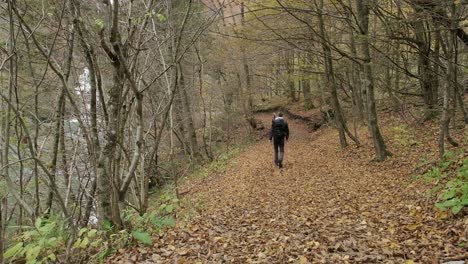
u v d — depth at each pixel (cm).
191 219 739
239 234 599
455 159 808
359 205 734
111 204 552
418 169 905
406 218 578
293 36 1096
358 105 1950
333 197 845
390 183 867
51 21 623
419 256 413
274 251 484
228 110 2488
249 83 2614
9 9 502
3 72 703
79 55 737
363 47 1044
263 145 2247
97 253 507
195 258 486
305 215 708
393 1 898
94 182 629
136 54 554
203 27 713
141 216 609
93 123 570
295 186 1034
